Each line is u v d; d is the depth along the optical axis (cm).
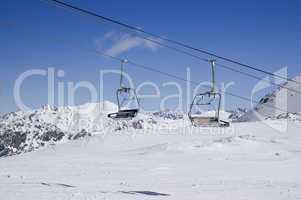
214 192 2283
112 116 3006
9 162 4741
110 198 2000
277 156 5309
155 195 2153
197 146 6178
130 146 7300
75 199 1947
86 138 8356
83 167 3978
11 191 2203
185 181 2897
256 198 2092
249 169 3800
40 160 5019
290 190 2377
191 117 2928
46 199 1939
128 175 3278
